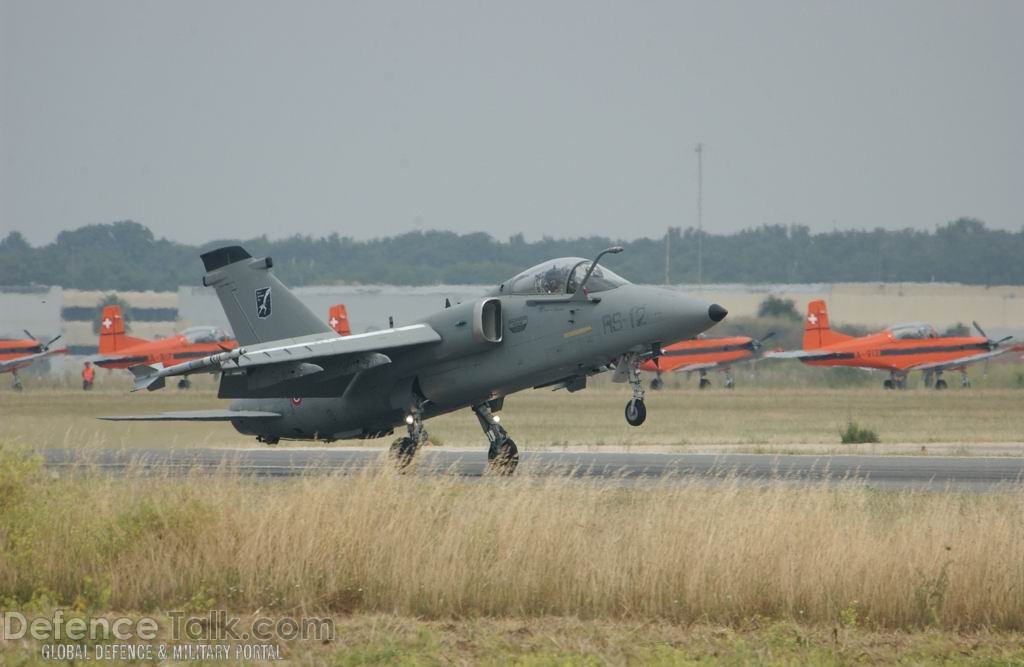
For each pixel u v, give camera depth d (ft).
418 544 146.00
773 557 141.59
